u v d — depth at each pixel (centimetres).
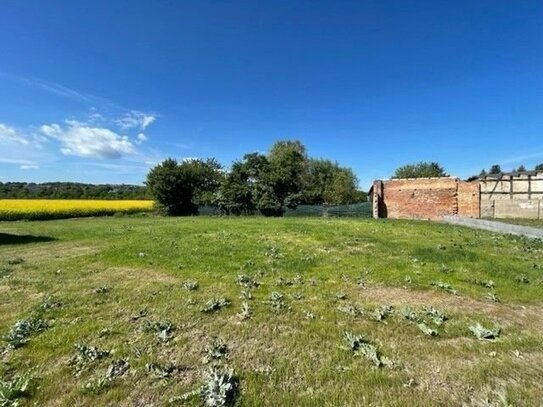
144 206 3884
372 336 428
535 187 2300
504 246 1087
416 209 2497
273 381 327
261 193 3347
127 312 502
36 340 406
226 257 870
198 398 298
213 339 416
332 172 5200
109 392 307
